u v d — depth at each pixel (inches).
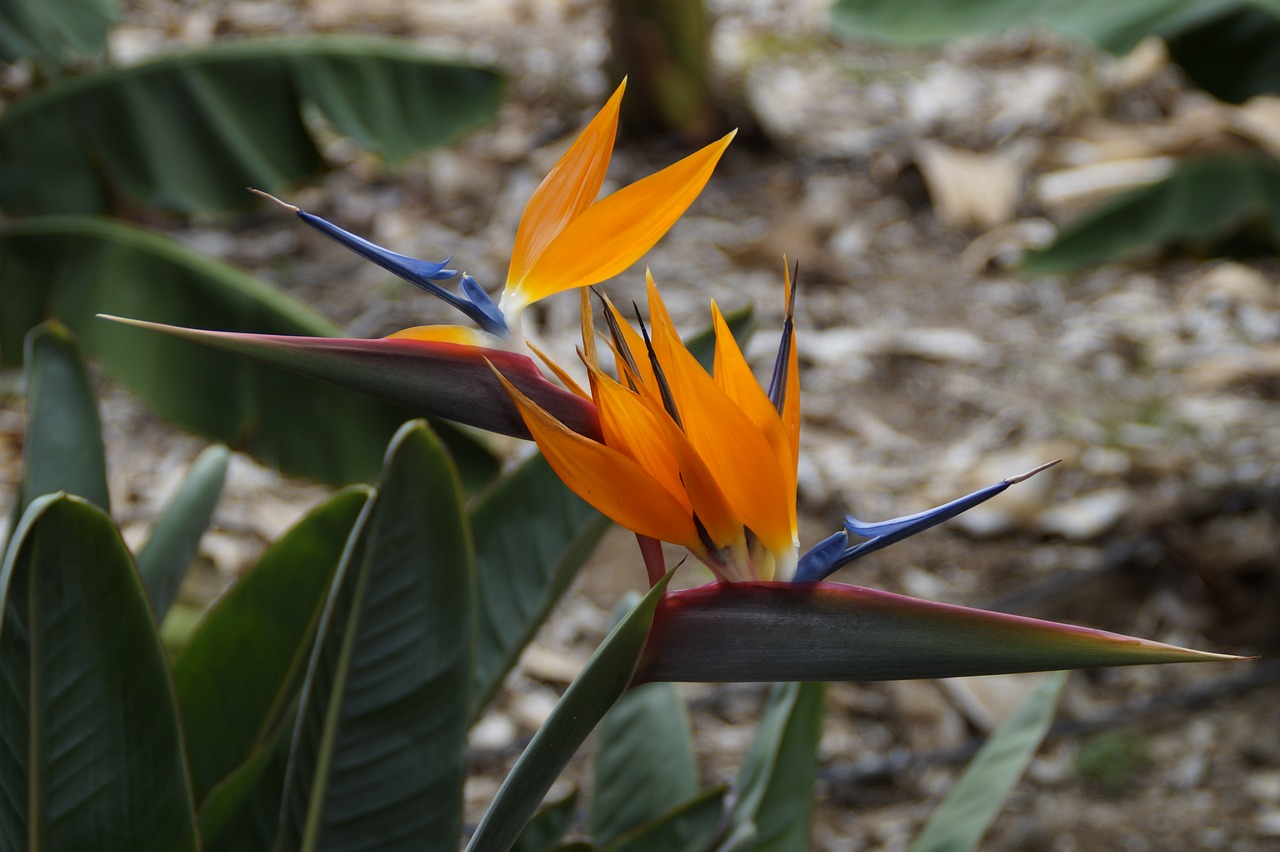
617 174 317.4
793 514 65.9
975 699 175.0
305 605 78.3
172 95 141.8
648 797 93.5
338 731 72.0
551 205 66.3
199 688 78.7
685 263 286.8
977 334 268.2
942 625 64.6
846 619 64.9
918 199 318.0
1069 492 217.8
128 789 70.9
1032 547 207.2
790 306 66.5
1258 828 154.0
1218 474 218.4
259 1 407.5
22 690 69.6
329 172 152.7
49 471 78.0
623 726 96.8
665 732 95.8
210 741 79.0
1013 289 284.4
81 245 132.6
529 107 355.3
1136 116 354.9
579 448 64.9
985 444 231.5
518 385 65.4
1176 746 167.9
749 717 175.8
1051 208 312.2
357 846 72.6
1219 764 164.4
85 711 70.2
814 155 336.8
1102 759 165.2
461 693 72.4
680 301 270.8
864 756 169.0
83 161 138.7
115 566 69.6
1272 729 169.6
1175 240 180.2
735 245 294.8
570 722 65.5
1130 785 161.9
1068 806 158.7
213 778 79.0
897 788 164.1
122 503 200.2
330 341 65.0
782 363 66.8
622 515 65.3
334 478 130.7
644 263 284.8
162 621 80.8
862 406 244.5
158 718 70.9
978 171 317.7
